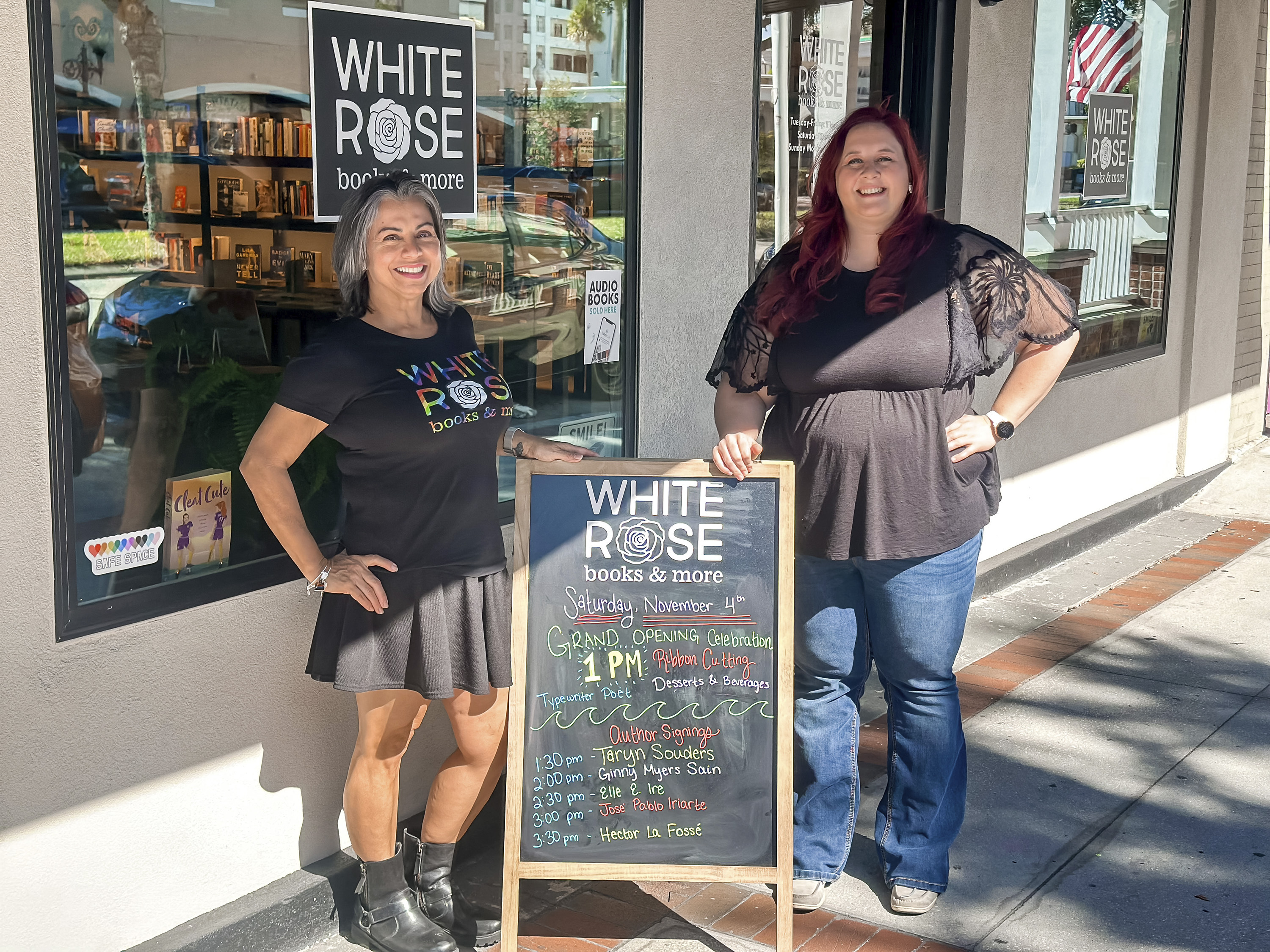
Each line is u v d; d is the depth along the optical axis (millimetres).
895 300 2973
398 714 2910
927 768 3254
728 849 2965
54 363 2520
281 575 3035
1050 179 6020
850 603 3225
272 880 3107
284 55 2990
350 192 3182
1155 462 7301
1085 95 6172
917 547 3041
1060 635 5285
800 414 3098
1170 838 3643
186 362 2857
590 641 2980
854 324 3004
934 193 5176
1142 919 3236
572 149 3746
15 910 2580
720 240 4254
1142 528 6945
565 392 3854
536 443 3049
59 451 2547
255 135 2951
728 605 3000
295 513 2721
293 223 3066
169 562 2852
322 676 2838
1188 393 7469
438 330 2883
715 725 2988
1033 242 5938
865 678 3379
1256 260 8242
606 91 3803
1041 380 3121
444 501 2783
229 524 2980
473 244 3521
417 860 3219
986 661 4984
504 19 3490
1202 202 7258
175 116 2783
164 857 2842
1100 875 3451
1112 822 3738
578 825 2965
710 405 4344
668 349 4133
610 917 3266
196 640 2836
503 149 3553
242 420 3002
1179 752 4199
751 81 4273
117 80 2656
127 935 2793
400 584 2779
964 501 3080
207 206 2869
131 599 2730
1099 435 6645
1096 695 4664
